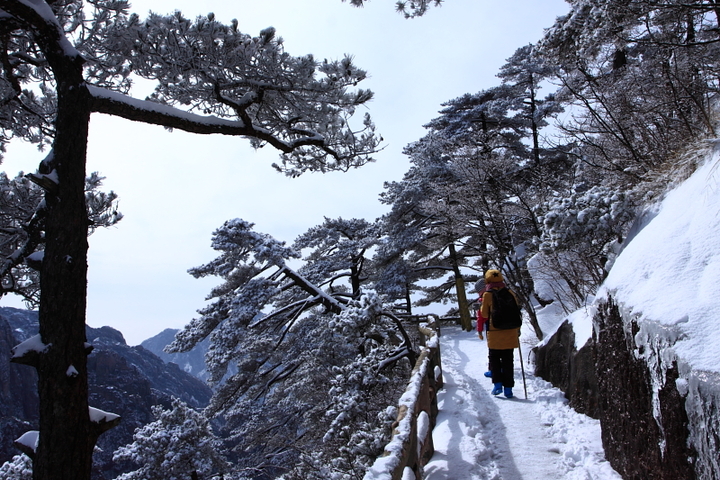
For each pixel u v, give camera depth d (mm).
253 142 7973
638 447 3248
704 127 5723
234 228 17016
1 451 88312
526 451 4543
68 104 4863
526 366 8102
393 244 23891
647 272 3619
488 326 6602
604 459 4074
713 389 2230
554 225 6840
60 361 4430
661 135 7188
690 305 2836
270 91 6605
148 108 5621
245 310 15547
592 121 9016
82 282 4715
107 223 9469
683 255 3381
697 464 2391
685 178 4770
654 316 3039
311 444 16625
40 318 4551
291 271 17031
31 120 7586
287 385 21906
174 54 5582
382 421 5246
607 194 6637
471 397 6492
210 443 20406
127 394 126375
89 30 6250
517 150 24500
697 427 2385
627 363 3461
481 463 4340
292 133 7660
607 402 4016
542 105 24172
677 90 6988
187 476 19047
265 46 5824
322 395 16984
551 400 6004
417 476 3623
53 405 4359
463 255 23750
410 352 12781
